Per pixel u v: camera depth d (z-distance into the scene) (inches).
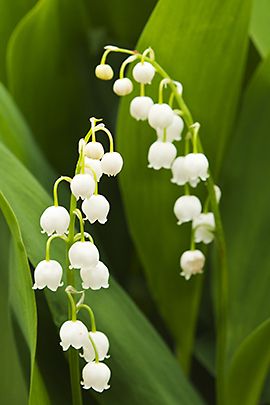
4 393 20.1
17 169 18.5
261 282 21.5
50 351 19.2
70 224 16.7
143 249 21.9
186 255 19.6
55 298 18.2
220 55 20.3
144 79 17.8
